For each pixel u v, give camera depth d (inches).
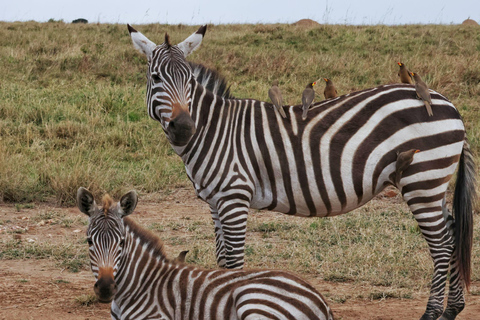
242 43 1291.8
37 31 1389.0
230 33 1405.0
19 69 1042.7
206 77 370.3
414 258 453.4
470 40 1239.5
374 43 1247.5
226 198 342.0
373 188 345.4
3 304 372.5
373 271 428.1
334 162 339.3
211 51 1159.6
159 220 558.9
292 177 341.7
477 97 941.2
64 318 353.1
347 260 450.6
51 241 498.6
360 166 339.6
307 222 549.6
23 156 682.8
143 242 293.3
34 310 364.2
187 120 328.8
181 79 335.9
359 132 341.1
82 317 355.6
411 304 376.8
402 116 340.8
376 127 341.1
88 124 790.5
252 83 983.0
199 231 528.7
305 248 474.6
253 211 602.2
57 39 1266.0
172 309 280.7
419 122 339.6
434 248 340.2
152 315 283.4
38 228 530.9
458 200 349.4
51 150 713.6
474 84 978.7
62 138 753.0
